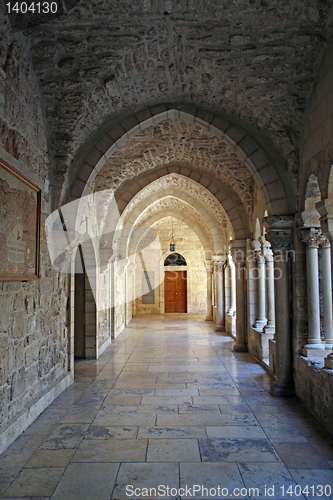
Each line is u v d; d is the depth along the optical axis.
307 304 4.37
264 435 3.26
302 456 2.86
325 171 3.49
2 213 2.89
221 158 6.87
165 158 7.61
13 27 3.28
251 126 4.74
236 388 4.72
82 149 4.81
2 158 3.00
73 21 3.47
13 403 3.23
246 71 3.98
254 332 6.61
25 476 2.58
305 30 3.51
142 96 4.59
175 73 4.20
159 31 3.64
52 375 4.34
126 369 5.80
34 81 3.92
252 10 3.39
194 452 2.94
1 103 3.08
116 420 3.63
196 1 3.32
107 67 3.97
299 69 3.83
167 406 4.04
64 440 3.17
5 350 3.06
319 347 4.16
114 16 3.45
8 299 3.13
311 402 3.83
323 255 4.24
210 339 8.77
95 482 2.50
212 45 3.79
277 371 4.53
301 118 4.17
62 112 4.25
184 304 15.30
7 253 2.99
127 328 10.83
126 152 7.06
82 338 6.65
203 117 4.88
